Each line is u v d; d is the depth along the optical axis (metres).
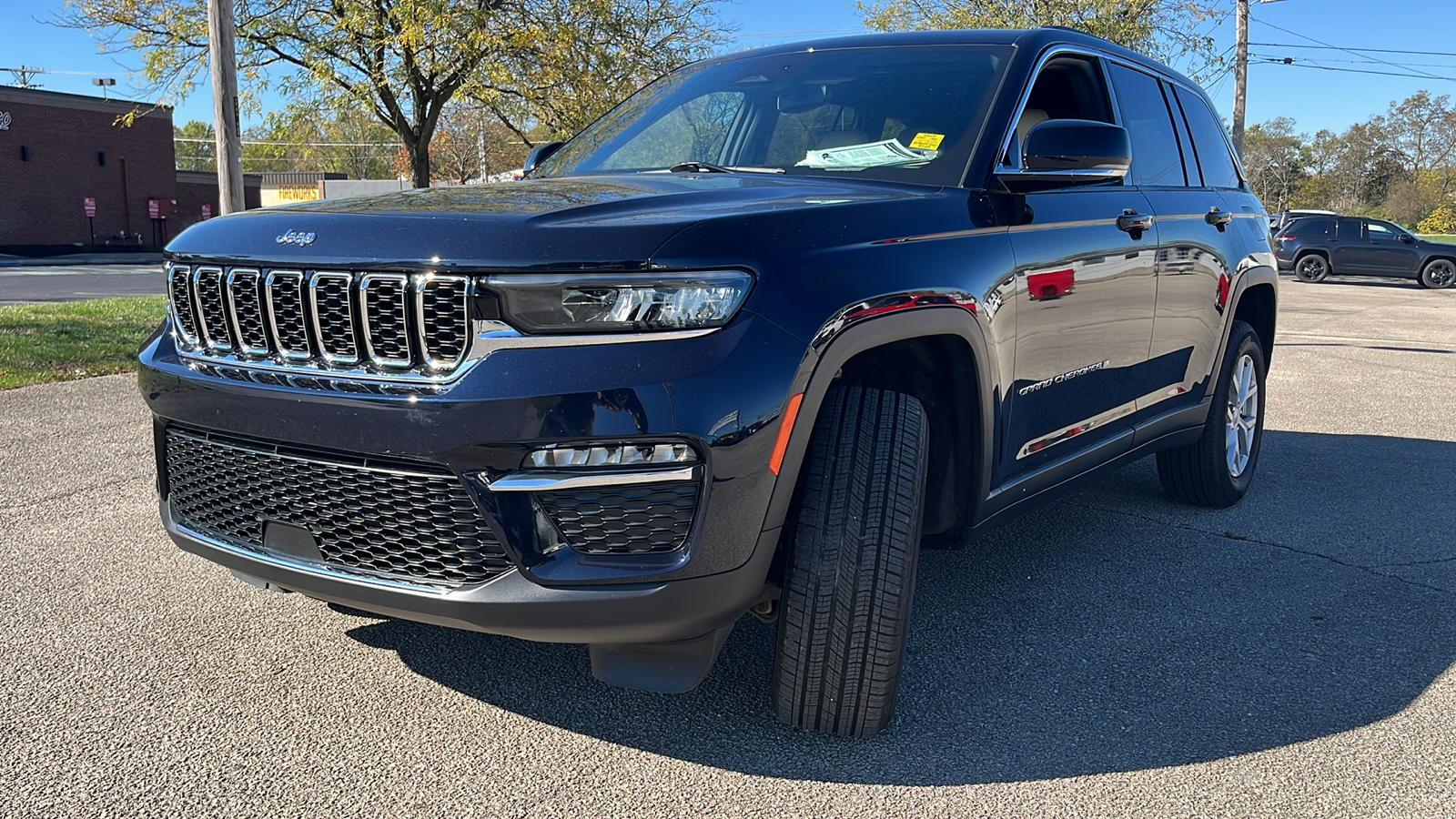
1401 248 24.66
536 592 2.11
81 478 4.57
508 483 2.08
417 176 20.70
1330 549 4.04
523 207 2.30
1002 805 2.22
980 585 3.58
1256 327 4.98
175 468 2.58
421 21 18.86
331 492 2.27
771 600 2.55
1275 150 97.12
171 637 2.96
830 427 2.41
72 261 28.58
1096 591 3.53
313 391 2.21
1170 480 4.58
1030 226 2.96
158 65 20.03
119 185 38.28
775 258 2.21
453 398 2.07
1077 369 3.23
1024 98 3.21
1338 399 7.64
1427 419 6.89
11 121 34.78
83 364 7.45
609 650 2.31
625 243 2.08
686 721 2.55
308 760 2.33
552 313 2.07
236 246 2.37
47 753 2.33
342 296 2.19
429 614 2.21
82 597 3.23
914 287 2.45
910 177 2.96
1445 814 2.22
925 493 2.63
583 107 20.41
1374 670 2.94
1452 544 4.12
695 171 3.21
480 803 2.18
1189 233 3.92
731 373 2.10
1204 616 3.32
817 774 2.33
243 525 2.46
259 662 2.82
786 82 3.57
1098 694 2.75
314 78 20.05
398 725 2.50
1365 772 2.39
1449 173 84.00
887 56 3.52
